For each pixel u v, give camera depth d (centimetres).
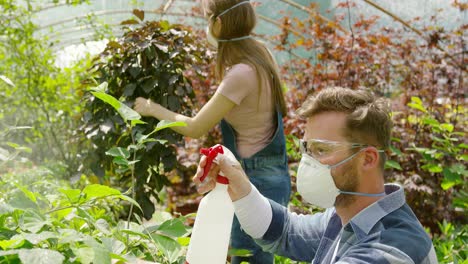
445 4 669
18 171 504
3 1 560
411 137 482
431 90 499
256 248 267
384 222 158
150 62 338
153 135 330
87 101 352
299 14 823
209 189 180
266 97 276
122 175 374
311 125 170
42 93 575
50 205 207
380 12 727
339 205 170
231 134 281
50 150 568
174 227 203
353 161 164
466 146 408
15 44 574
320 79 518
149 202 354
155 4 847
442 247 332
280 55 832
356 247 153
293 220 204
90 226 207
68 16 896
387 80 525
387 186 173
